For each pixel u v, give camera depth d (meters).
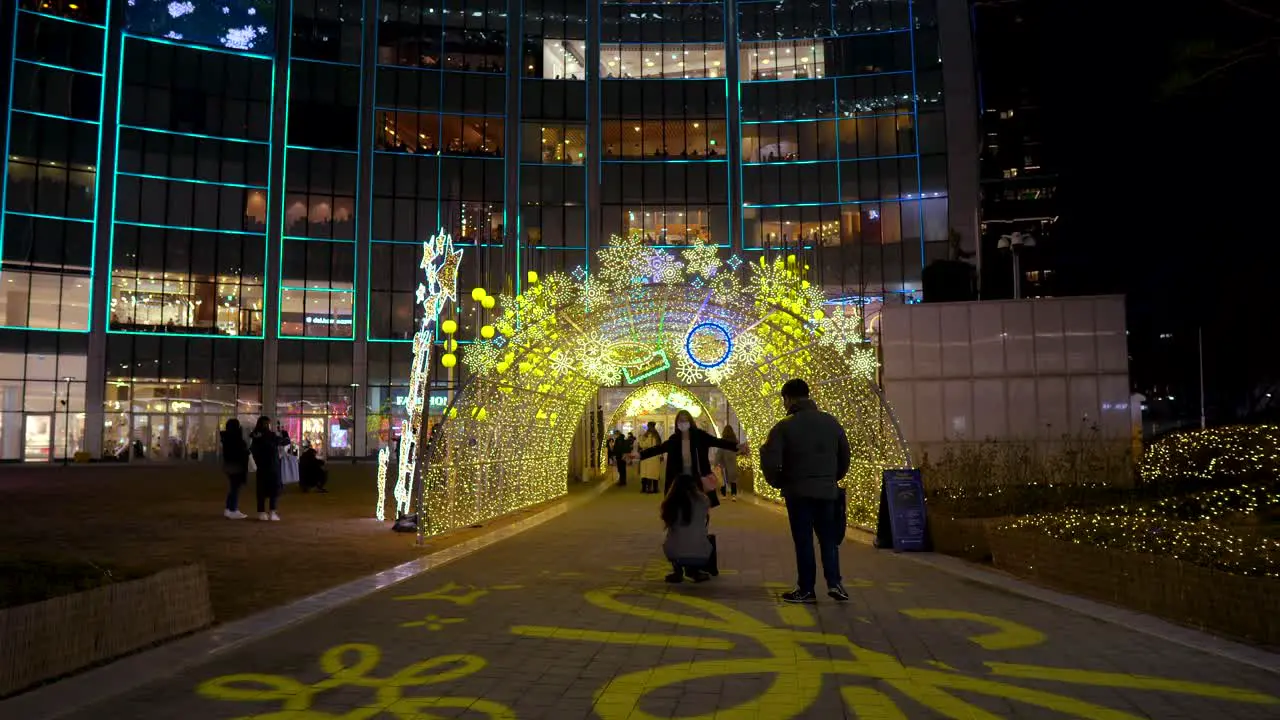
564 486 25.16
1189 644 6.13
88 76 44.53
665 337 20.14
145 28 45.75
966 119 48.38
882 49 49.72
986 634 6.55
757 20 50.94
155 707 4.75
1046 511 11.92
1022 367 16.75
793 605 7.80
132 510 18.23
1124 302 16.58
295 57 48.28
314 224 47.81
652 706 4.74
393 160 49.03
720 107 50.75
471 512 15.46
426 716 4.59
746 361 19.89
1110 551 7.94
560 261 49.34
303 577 9.58
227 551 11.83
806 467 7.98
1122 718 4.50
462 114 50.06
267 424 16.50
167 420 44.84
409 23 49.97
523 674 5.44
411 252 48.69
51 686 5.13
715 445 9.35
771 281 18.00
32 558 7.27
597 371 21.66
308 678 5.36
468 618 7.24
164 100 45.84
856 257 48.50
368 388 47.53
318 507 19.34
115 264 44.41
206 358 45.72
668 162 50.34
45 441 42.84
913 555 11.57
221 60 47.12
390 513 17.84
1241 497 11.08
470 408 15.29
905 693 4.96
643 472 25.16
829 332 15.55
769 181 49.78
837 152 49.47
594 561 10.87
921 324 17.12
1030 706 4.70
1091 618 7.18
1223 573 6.54
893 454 13.92
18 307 42.47
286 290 47.19
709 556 9.05
